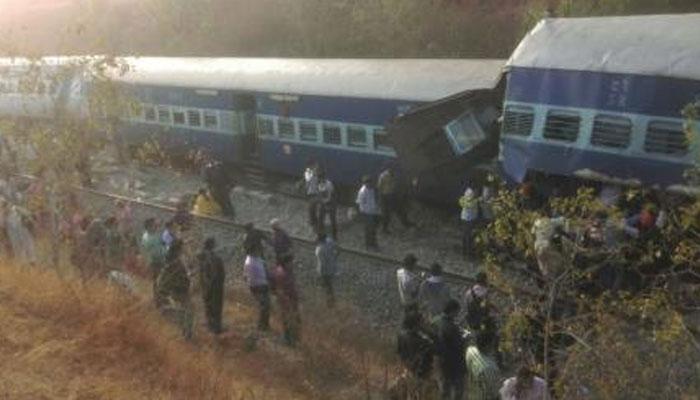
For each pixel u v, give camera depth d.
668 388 8.70
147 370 9.86
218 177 21.16
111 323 10.58
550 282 9.21
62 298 11.20
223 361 12.77
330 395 12.20
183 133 26.86
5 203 16.34
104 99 14.39
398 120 18.77
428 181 19.08
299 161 23.56
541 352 9.43
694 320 10.50
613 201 15.10
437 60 21.73
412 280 13.55
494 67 19.97
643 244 12.60
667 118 14.56
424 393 10.59
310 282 17.20
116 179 25.33
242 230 20.11
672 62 14.54
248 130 25.25
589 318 9.17
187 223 17.64
